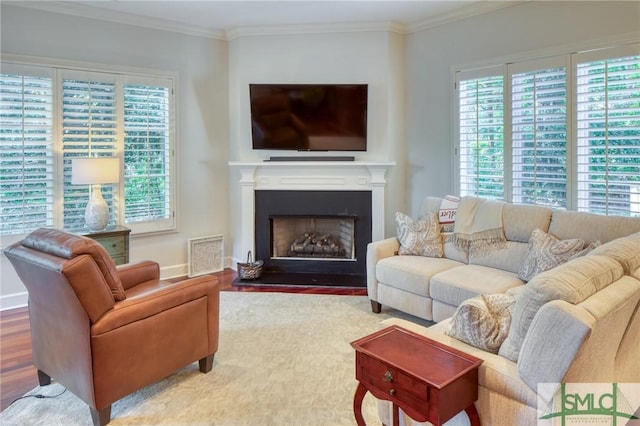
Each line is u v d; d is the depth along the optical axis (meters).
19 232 4.04
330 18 4.68
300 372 2.78
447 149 4.73
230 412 2.35
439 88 4.75
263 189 5.11
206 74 5.12
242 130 5.15
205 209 5.27
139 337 2.32
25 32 3.97
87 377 2.16
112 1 4.11
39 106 4.08
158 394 2.53
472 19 4.43
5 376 2.77
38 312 2.44
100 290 2.15
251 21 4.77
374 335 1.96
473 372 1.67
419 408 1.59
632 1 3.44
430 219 3.93
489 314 1.87
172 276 5.05
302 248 5.27
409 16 4.63
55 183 4.21
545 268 2.93
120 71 4.52
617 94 3.54
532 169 4.09
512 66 4.16
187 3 4.18
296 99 4.90
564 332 1.47
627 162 3.52
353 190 4.96
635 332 2.02
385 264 3.69
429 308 3.37
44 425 2.25
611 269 1.83
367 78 4.92
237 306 4.05
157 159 4.85
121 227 4.40
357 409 1.88
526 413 1.59
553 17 3.87
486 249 3.51
